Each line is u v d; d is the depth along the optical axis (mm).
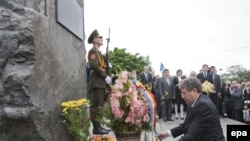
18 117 4055
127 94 4684
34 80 4176
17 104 4074
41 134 4215
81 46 6598
